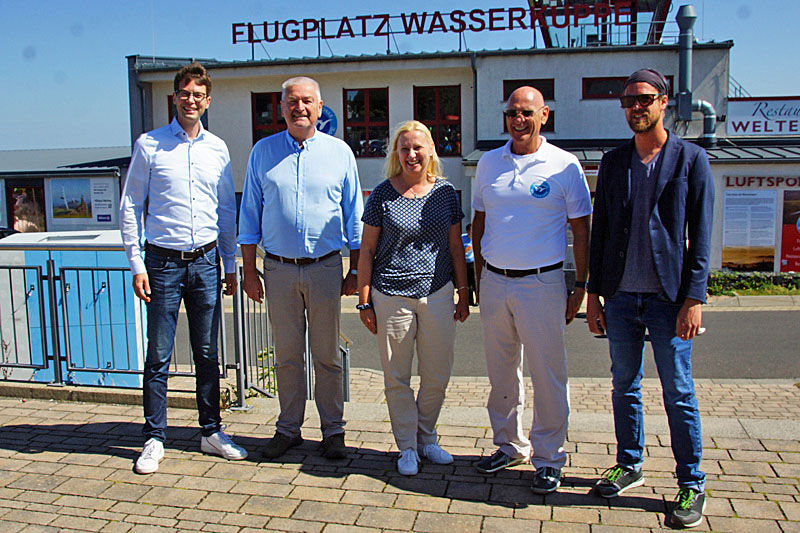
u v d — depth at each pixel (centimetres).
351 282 421
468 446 419
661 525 317
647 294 328
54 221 2105
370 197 385
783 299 1380
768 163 1530
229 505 343
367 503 344
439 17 1969
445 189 382
